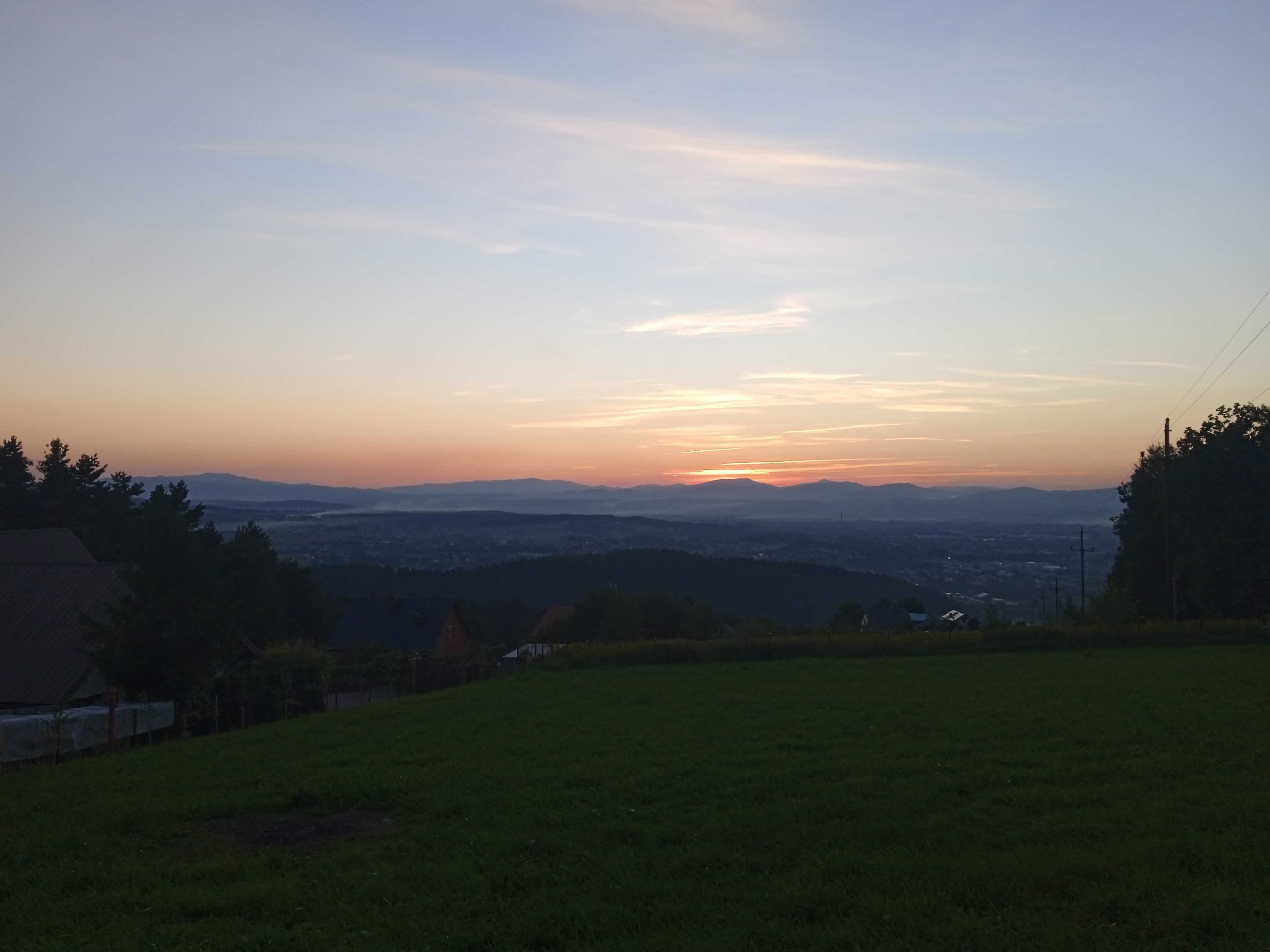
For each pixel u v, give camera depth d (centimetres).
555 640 5384
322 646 3183
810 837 859
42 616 2742
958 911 657
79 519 5369
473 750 1412
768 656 3150
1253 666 2373
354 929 680
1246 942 586
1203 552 4494
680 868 784
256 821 1039
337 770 1284
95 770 1427
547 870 793
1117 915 648
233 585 2684
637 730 1549
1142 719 1485
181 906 739
